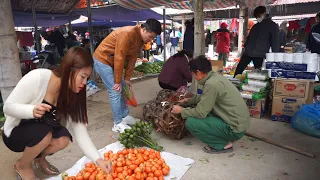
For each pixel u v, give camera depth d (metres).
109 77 3.78
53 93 2.24
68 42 11.07
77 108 2.28
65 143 2.42
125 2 6.70
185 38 8.34
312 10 10.18
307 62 3.96
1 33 3.70
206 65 3.06
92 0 10.68
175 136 3.60
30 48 15.40
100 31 16.11
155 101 3.97
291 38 12.73
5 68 3.79
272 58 4.26
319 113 3.64
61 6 10.38
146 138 3.32
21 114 2.03
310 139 3.63
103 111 5.07
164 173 2.67
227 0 8.98
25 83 2.07
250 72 4.58
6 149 3.43
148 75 9.04
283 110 4.25
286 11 10.66
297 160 3.06
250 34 5.67
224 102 3.07
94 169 2.56
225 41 10.38
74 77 2.04
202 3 5.34
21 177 2.53
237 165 2.97
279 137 3.71
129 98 4.05
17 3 9.40
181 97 3.88
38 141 2.23
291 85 4.13
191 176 2.75
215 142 3.23
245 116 3.09
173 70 4.53
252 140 3.62
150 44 13.49
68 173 2.74
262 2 8.54
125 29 3.57
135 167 2.59
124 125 3.98
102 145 3.54
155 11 12.48
